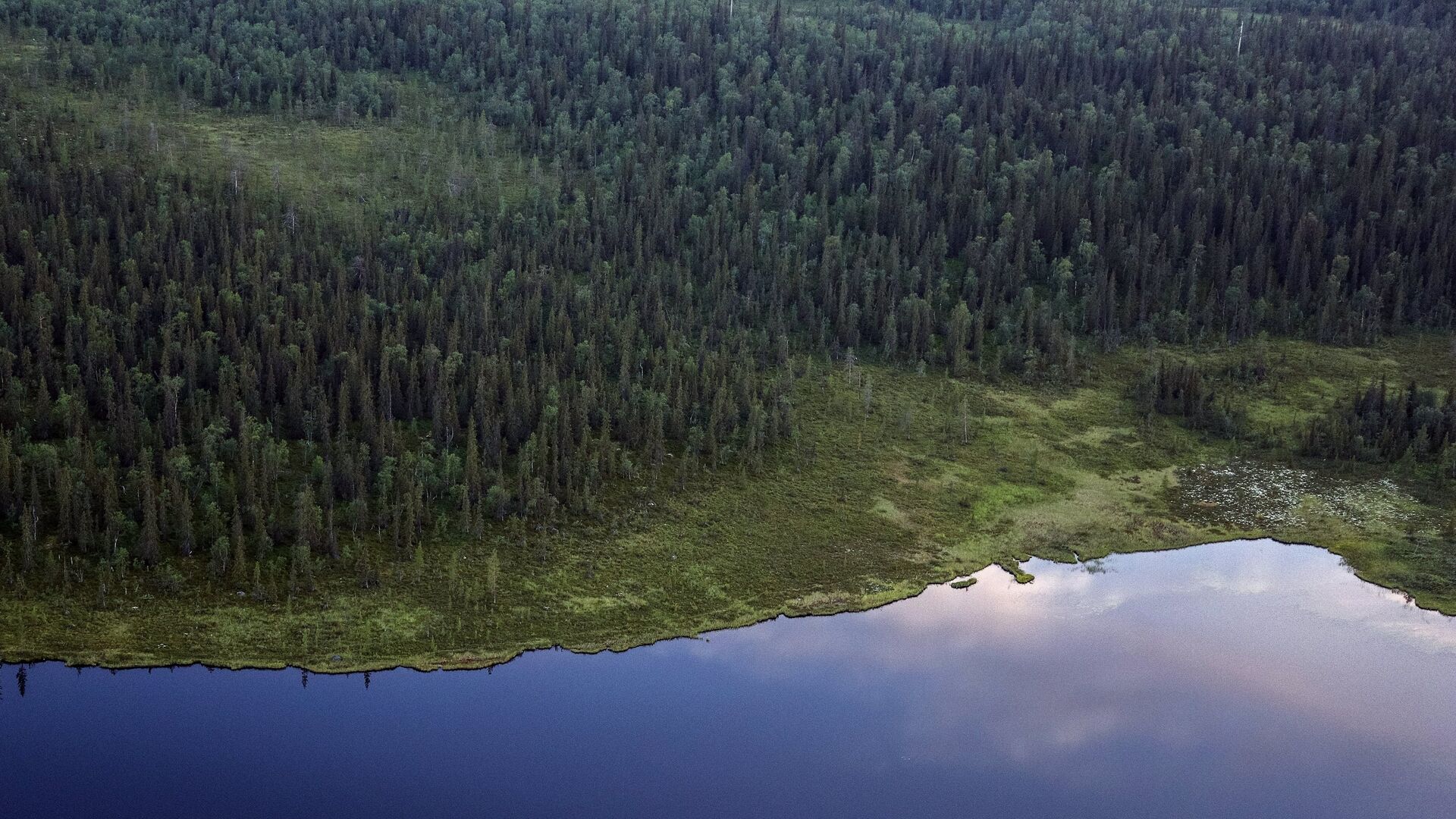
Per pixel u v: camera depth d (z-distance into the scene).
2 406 152.75
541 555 149.62
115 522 138.50
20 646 127.25
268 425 159.25
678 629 141.00
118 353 164.38
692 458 171.62
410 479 152.00
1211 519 173.62
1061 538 167.12
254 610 136.12
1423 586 156.88
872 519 167.38
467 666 131.00
